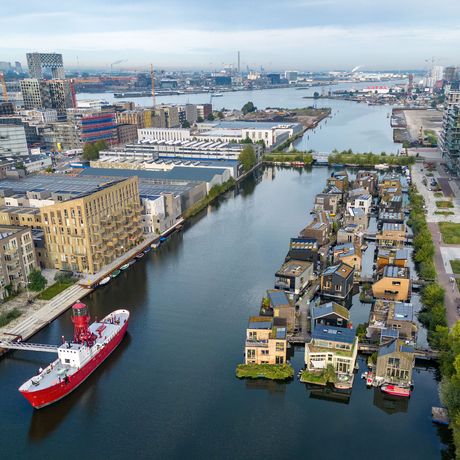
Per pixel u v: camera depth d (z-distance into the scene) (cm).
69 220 16175
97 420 9994
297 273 14775
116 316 13400
